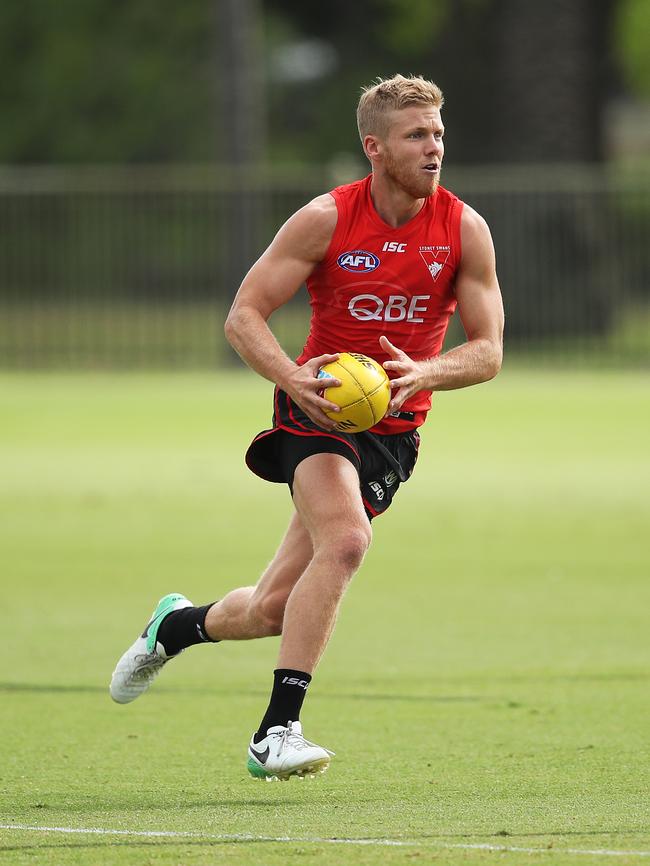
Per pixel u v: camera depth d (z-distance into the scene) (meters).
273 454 21.81
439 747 22.81
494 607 34.22
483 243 21.38
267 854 16.77
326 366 20.52
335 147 170.62
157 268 126.50
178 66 161.25
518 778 20.83
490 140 158.00
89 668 28.62
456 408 76.31
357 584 37.16
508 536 43.72
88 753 22.56
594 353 101.06
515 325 103.31
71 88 161.75
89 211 133.00
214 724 24.52
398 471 21.97
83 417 72.62
